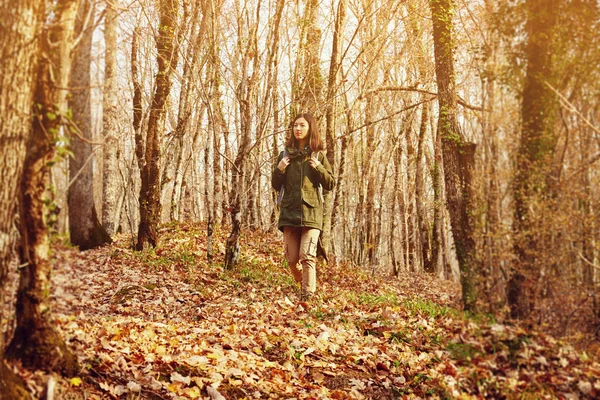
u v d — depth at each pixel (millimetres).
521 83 2477
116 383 2787
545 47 2441
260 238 10047
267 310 4961
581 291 2314
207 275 6500
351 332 4398
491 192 2496
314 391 3268
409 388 3273
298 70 9594
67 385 2379
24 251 2238
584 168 2348
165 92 7531
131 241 7645
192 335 4023
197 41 7750
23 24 2068
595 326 2301
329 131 9078
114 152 5875
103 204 5969
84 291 2711
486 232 2496
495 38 2572
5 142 2049
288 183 5148
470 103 2857
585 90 2391
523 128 2451
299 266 5402
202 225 10945
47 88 2199
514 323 2377
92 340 3123
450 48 4500
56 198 2385
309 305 5020
